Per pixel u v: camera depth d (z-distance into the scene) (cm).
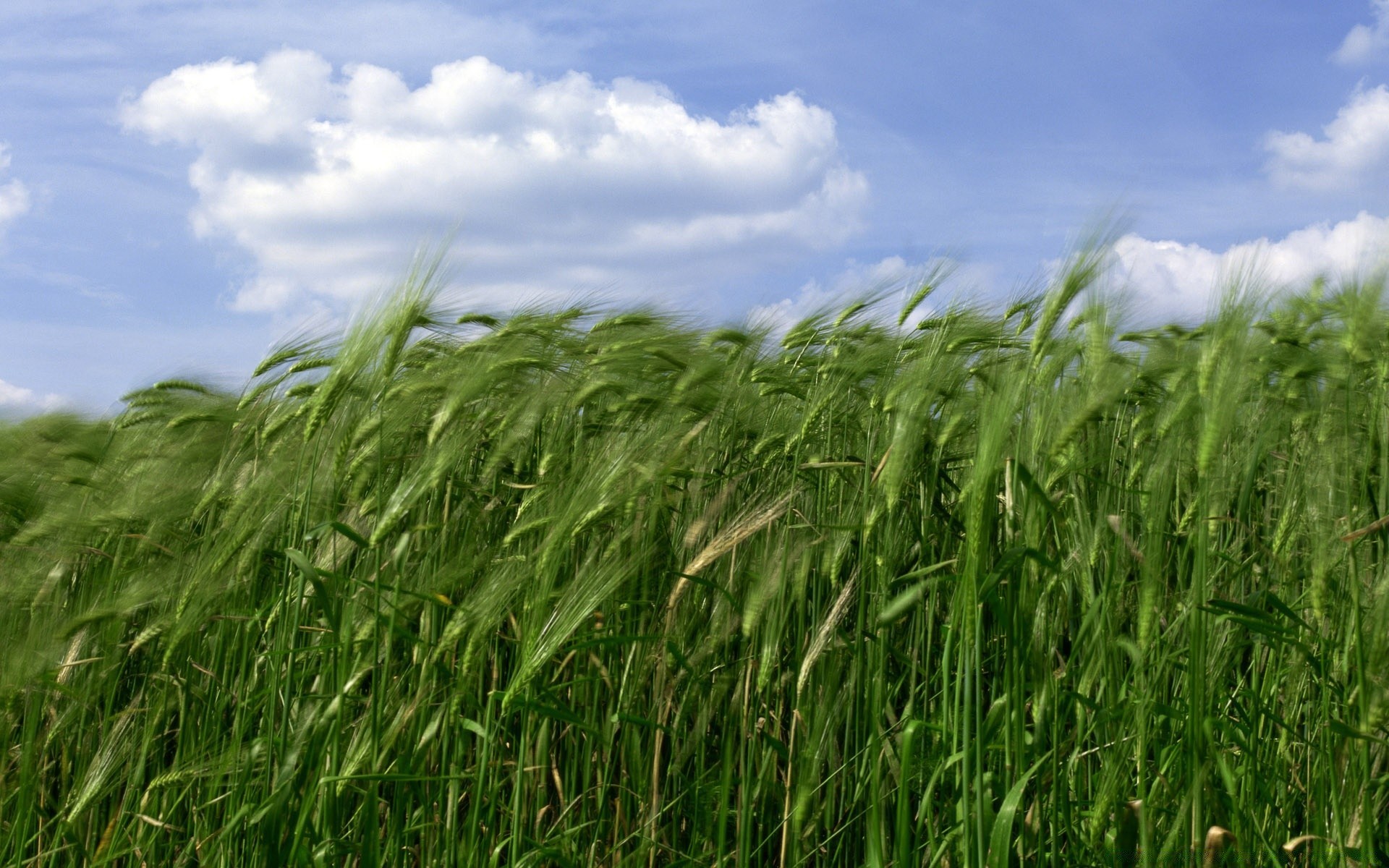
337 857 295
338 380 303
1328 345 313
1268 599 289
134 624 318
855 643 301
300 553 291
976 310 330
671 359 336
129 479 330
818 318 362
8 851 298
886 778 303
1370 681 287
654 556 312
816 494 321
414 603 301
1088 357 307
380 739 296
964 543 300
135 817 304
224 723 313
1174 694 310
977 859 279
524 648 286
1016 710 285
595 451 322
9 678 294
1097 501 311
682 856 300
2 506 325
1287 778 304
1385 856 292
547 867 298
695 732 307
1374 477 304
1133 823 290
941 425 312
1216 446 283
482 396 320
